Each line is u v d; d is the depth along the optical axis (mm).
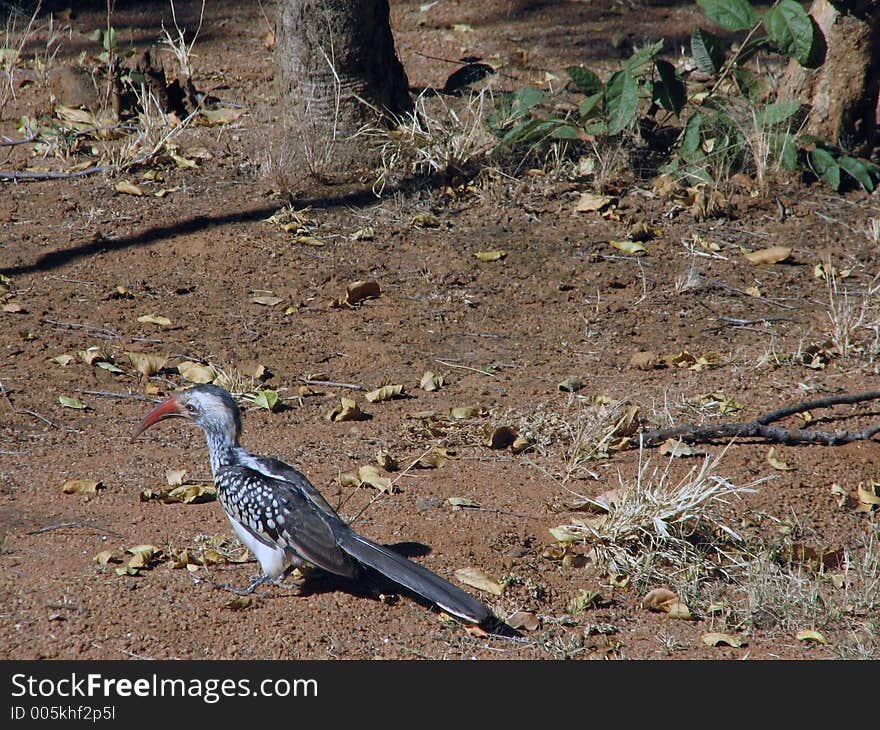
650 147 17094
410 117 16750
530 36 21797
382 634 7781
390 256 14539
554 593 8375
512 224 15461
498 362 12266
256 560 8586
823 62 15656
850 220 15812
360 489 9578
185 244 14445
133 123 17453
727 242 15227
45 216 14922
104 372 11508
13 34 20859
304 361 12078
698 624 8188
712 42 16703
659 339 12844
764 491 9820
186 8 22766
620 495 9289
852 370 12086
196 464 9969
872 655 7797
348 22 15812
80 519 8891
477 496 9586
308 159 16016
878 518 9516
